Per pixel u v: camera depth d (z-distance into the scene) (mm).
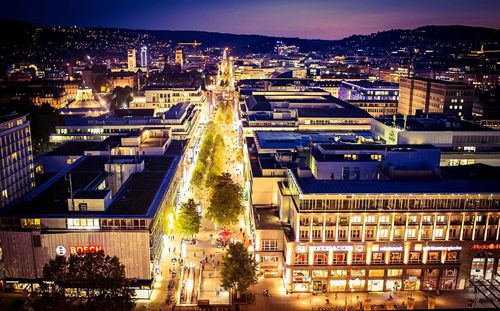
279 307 134625
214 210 181500
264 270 152625
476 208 141500
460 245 141875
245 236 184500
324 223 139125
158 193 166000
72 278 111000
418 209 140625
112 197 158750
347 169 170125
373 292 143375
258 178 175000
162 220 166125
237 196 185625
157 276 151875
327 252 141125
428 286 144500
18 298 135875
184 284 147000
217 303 136875
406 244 141250
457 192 141250
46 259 137250
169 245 174875
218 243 177625
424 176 157000
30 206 146125
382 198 139500
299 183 146625
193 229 170000
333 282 142750
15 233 135625
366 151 175875
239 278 135250
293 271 141500
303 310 133125
